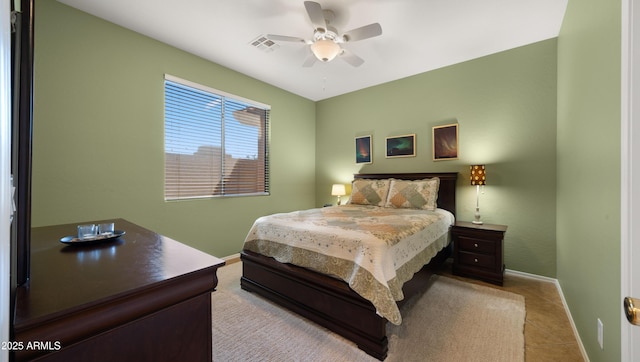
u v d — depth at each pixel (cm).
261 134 395
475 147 318
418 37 268
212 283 82
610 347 119
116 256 93
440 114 345
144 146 265
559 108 253
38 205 206
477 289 251
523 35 264
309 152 473
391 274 163
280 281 216
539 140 278
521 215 289
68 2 215
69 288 66
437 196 331
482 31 257
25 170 70
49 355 54
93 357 60
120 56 247
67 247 106
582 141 169
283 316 201
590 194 151
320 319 186
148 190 268
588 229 155
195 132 312
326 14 227
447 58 316
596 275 139
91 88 230
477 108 316
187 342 77
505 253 298
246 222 366
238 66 337
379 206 343
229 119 350
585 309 159
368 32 222
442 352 160
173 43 280
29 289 65
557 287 255
